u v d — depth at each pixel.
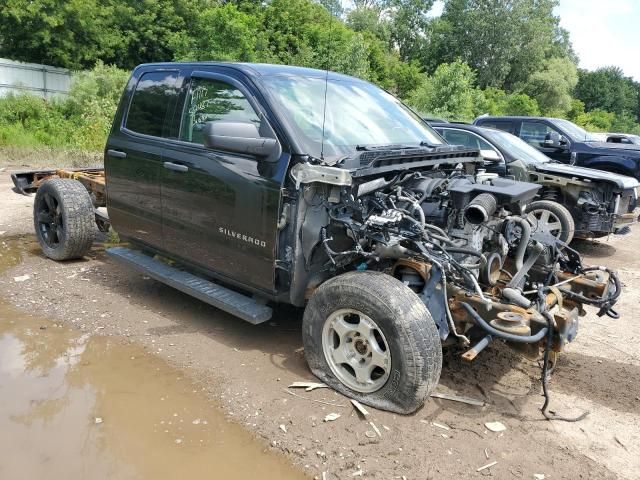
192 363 3.96
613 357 4.43
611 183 7.60
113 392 3.58
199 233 4.31
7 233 7.16
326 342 3.59
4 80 23.00
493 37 48.66
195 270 4.66
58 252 5.94
